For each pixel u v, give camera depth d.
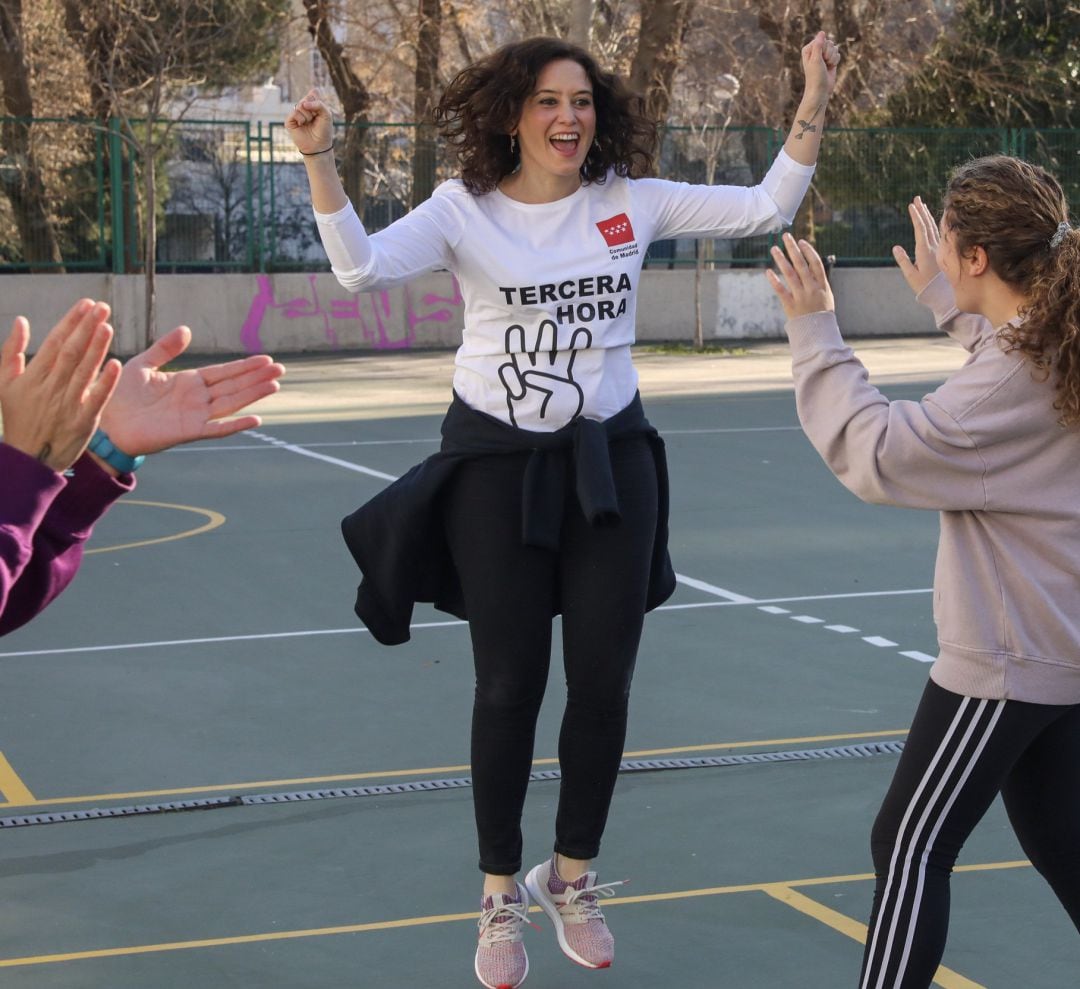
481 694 3.59
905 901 2.93
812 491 11.84
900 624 7.64
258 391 2.04
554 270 3.53
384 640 3.72
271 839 4.71
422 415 17.22
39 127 23.88
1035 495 2.88
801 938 3.92
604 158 3.63
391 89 31.31
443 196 3.59
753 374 21.75
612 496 3.40
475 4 28.70
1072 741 2.98
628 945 3.88
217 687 6.52
